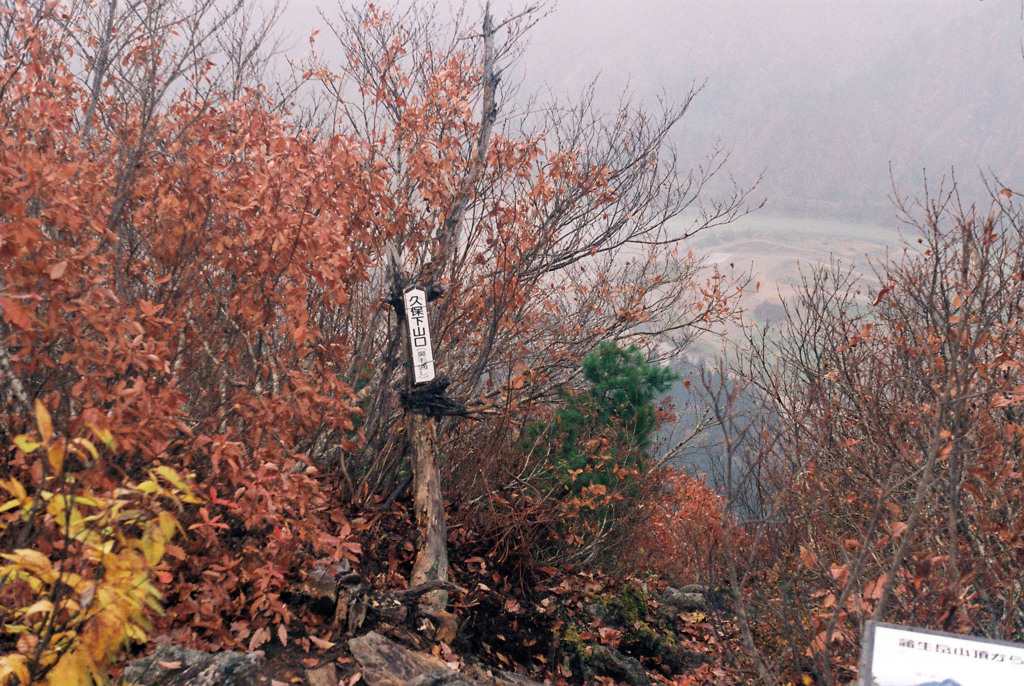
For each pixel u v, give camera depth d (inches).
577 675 215.0
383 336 253.0
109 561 85.7
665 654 237.9
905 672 66.7
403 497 239.9
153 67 161.0
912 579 138.4
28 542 115.7
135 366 127.5
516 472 254.7
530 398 271.1
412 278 235.6
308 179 157.6
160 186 152.6
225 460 131.5
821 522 173.6
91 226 127.7
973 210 181.2
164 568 121.0
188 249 153.7
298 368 193.2
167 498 131.3
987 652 66.2
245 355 175.9
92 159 166.7
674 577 358.9
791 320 247.0
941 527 155.9
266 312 156.7
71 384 142.5
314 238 149.6
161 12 177.6
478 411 215.9
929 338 175.2
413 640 165.8
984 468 151.5
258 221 151.7
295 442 199.3
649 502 317.7
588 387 313.7
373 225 224.7
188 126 160.6
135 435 118.0
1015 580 153.0
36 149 150.1
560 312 405.1
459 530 236.7
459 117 273.0
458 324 263.4
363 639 149.6
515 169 272.4
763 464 147.0
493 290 250.2
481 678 167.6
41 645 83.6
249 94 190.2
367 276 199.5
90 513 103.0
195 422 147.6
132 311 123.1
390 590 180.1
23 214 113.7
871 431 183.5
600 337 383.2
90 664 82.4
